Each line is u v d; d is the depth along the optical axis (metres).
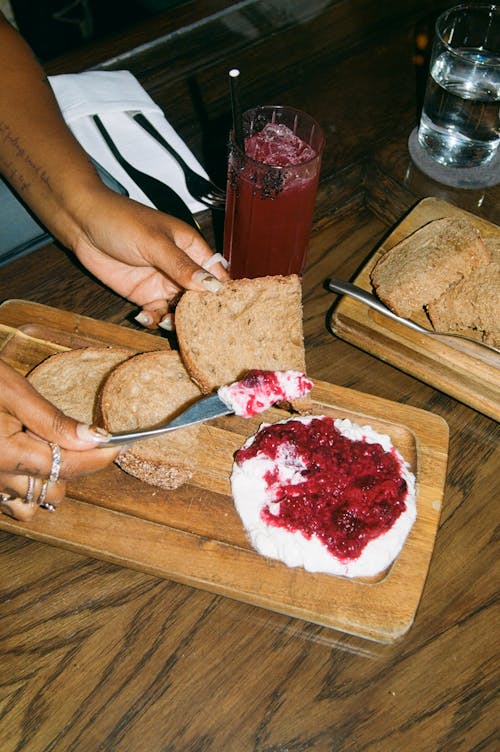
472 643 0.46
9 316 0.58
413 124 0.72
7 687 0.43
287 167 0.52
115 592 0.47
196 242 0.55
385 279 0.59
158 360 0.55
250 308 0.55
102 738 0.42
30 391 0.44
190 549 0.48
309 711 0.43
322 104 0.73
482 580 0.49
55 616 0.46
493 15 0.69
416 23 0.81
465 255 0.57
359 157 0.69
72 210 0.55
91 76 0.69
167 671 0.44
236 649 0.45
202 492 0.51
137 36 0.77
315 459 0.50
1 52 0.60
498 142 0.69
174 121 0.70
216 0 0.81
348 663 0.45
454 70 0.67
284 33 0.79
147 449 0.50
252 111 0.58
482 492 0.53
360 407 0.55
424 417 0.55
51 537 0.48
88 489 0.51
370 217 0.67
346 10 0.81
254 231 0.57
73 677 0.44
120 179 0.63
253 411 0.49
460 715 0.44
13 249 0.61
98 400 0.53
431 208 0.65
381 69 0.77
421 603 0.48
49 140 0.57
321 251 0.64
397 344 0.57
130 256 0.54
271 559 0.48
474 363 0.57
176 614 0.46
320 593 0.47
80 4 1.22
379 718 0.43
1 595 0.46
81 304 0.60
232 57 0.76
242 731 0.43
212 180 0.66
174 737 0.42
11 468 0.43
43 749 0.42
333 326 0.58
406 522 0.48
